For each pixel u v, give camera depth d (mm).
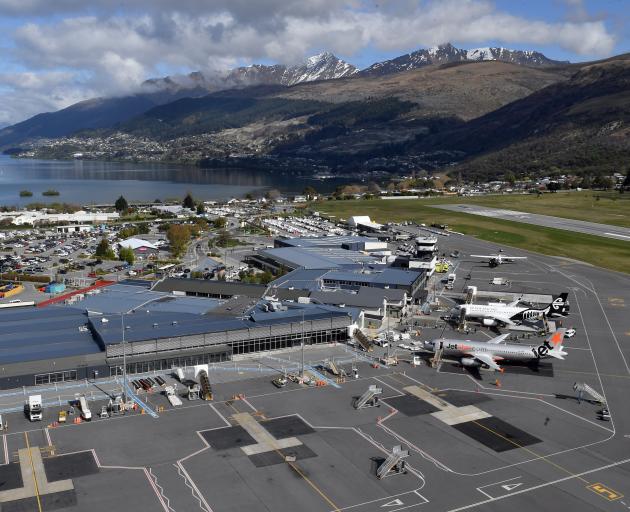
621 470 92875
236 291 190750
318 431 103938
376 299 184375
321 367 136250
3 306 189250
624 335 166750
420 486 87250
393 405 115438
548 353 136125
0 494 83625
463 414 111812
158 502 82125
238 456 94875
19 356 127500
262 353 145250
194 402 115500
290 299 186750
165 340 135125
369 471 91000
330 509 81312
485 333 168125
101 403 115000
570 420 110125
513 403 117375
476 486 87625
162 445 98125
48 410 111438
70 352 130500
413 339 160500
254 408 113062
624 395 122562
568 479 90062
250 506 81625
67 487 85625
